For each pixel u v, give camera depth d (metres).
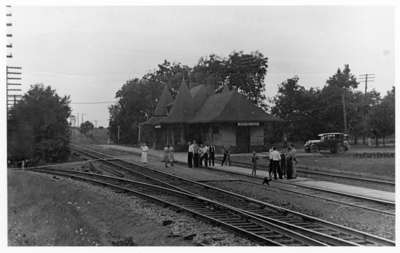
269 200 19.92
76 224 13.73
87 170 35.31
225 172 32.75
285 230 13.13
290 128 73.94
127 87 99.00
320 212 17.16
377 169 33.22
